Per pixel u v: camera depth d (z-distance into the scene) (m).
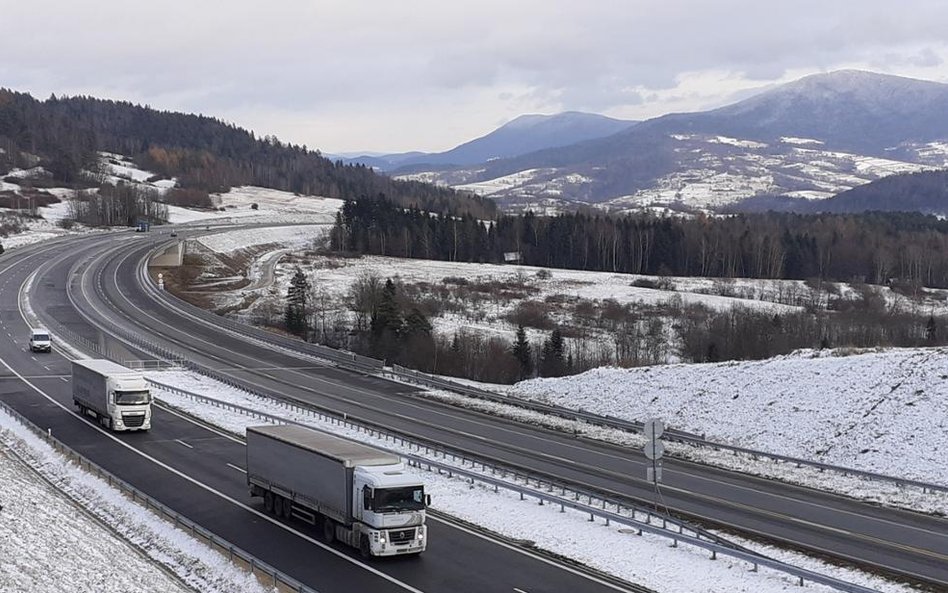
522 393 71.69
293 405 63.88
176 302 116.88
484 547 34.22
